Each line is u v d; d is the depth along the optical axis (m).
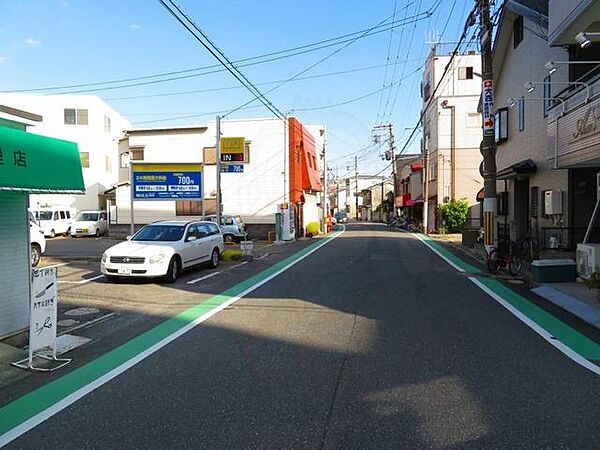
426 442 3.84
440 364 5.78
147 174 20.05
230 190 32.47
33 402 4.75
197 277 13.55
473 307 9.22
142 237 13.95
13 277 7.14
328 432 4.02
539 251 15.91
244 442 3.87
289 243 27.48
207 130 32.81
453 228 37.91
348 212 121.56
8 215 7.06
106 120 41.25
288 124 31.91
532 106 18.16
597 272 9.73
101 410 4.52
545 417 4.30
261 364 5.80
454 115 40.81
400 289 11.24
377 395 4.82
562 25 11.30
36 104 37.81
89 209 38.94
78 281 12.67
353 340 6.85
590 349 6.46
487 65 15.37
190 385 5.13
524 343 6.73
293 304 9.50
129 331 7.54
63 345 6.69
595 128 10.36
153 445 3.84
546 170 16.64
